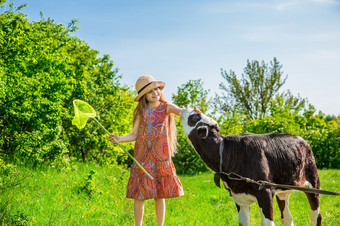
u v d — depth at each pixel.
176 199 8.91
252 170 4.40
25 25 11.77
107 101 17.52
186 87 25.56
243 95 37.34
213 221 7.05
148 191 4.58
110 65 19.75
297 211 8.16
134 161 4.73
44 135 11.46
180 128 22.22
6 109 10.71
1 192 6.68
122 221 6.32
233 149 4.50
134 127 4.86
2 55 11.20
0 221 5.07
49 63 11.99
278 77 37.16
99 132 16.73
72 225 5.57
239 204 4.65
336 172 16.22
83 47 18.17
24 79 10.97
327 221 7.29
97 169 12.83
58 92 12.11
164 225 6.34
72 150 16.38
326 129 23.64
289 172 4.66
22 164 10.53
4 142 11.65
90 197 8.02
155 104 4.86
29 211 6.09
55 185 8.50
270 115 25.23
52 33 14.55
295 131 22.42
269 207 4.30
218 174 4.71
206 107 25.69
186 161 22.53
